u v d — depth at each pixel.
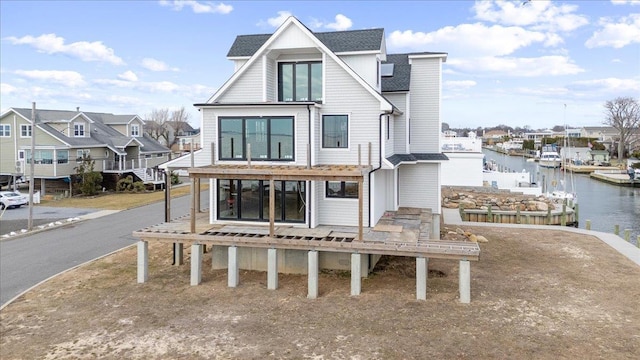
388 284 14.89
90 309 13.23
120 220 29.23
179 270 16.94
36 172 42.12
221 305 13.34
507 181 44.56
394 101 20.56
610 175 64.19
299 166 15.84
